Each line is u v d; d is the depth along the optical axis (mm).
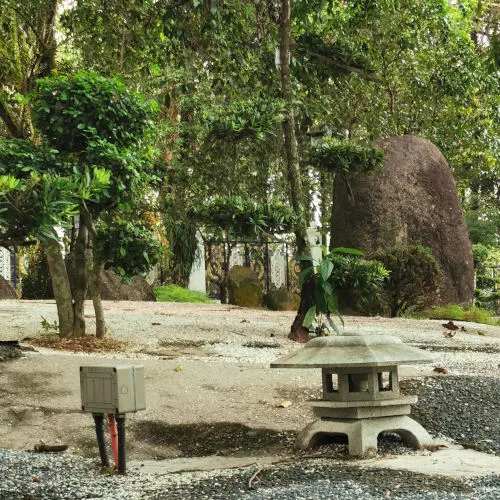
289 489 4129
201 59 12883
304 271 9312
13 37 14406
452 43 17594
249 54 12273
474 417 5953
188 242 20453
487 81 17703
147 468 4988
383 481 4254
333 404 5086
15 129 14062
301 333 10000
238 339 10000
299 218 9570
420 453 5117
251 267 22172
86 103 8133
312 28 13172
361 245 15945
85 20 13539
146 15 12445
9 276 21234
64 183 4551
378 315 14953
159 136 12977
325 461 4918
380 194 16109
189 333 10297
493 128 19297
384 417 5176
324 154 10352
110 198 8250
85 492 4273
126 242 8398
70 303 9289
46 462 5043
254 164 13258
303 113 12656
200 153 11438
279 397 6605
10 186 4188
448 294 16469
